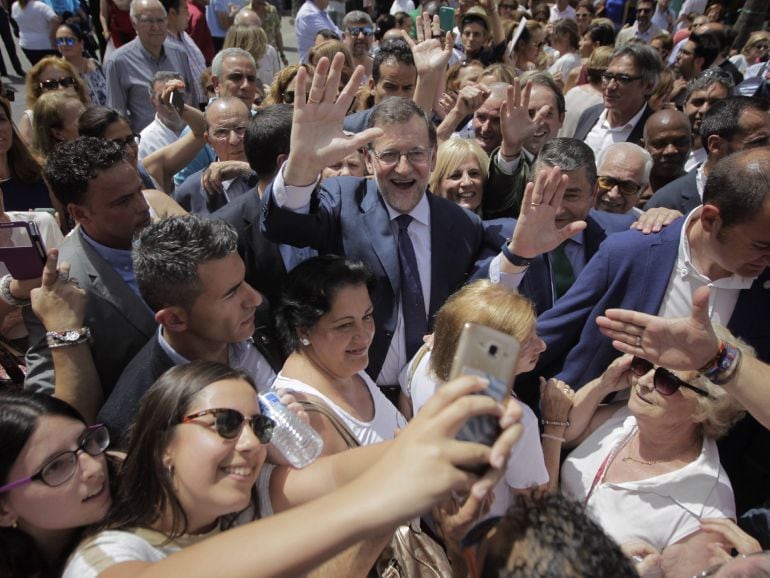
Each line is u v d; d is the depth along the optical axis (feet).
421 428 2.89
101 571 4.45
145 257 6.74
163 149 14.43
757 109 11.50
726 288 8.07
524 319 6.94
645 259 8.38
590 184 9.98
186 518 5.08
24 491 4.94
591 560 3.84
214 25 34.45
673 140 14.03
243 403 5.17
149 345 7.26
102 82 24.81
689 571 6.99
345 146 7.22
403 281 9.11
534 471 6.88
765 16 33.50
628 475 7.72
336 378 7.48
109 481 5.43
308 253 9.36
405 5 41.91
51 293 7.43
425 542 6.61
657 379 7.06
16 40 41.91
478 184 12.08
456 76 18.92
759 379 6.17
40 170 12.69
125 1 28.43
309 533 2.96
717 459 7.48
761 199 6.84
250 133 9.50
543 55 26.99
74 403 7.30
